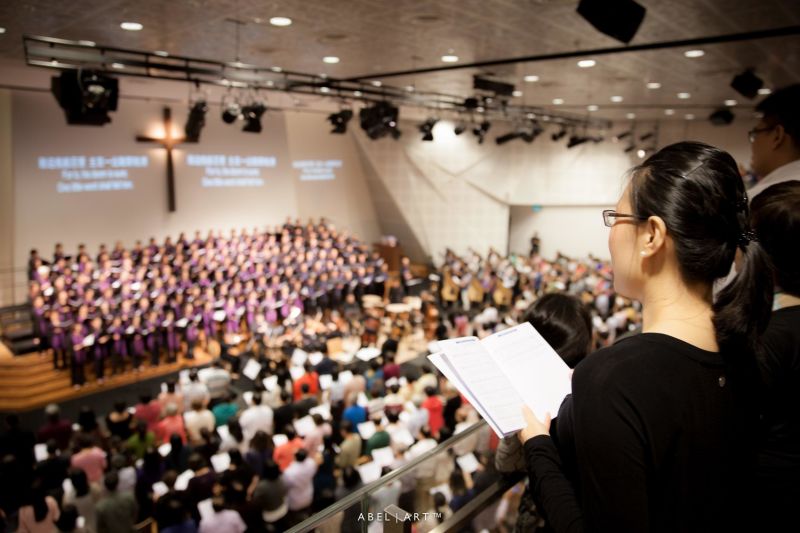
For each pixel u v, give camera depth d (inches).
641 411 35.8
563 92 521.0
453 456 70.5
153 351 477.7
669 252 39.2
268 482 218.1
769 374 50.8
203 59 383.2
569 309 73.1
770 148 90.7
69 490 240.8
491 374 53.2
